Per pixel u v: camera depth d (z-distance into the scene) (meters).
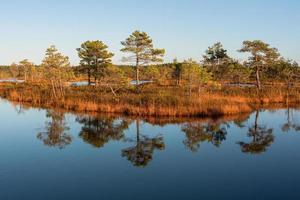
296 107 37.19
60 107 36.38
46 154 17.06
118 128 24.47
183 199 11.28
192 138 21.08
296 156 16.61
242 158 16.34
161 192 11.91
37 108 35.94
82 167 14.91
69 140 20.53
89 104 33.09
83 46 58.28
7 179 13.27
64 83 46.53
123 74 42.19
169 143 19.75
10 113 32.28
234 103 32.62
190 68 35.56
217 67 65.94
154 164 15.39
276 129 24.11
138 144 19.55
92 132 23.14
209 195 11.60
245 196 11.48
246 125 25.58
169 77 68.62
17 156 16.64
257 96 42.31
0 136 21.50
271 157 16.48
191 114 29.30
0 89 58.94
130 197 11.46
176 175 13.77
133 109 30.33
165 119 28.08
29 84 60.94
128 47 42.78
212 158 16.36
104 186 12.52
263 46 51.06
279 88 48.41
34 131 23.33
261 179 13.21
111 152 17.66
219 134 22.33
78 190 12.13
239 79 65.75
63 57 46.62
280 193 11.74
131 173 14.09
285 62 65.31
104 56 57.22
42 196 11.56
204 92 38.84
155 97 32.06
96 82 59.34
